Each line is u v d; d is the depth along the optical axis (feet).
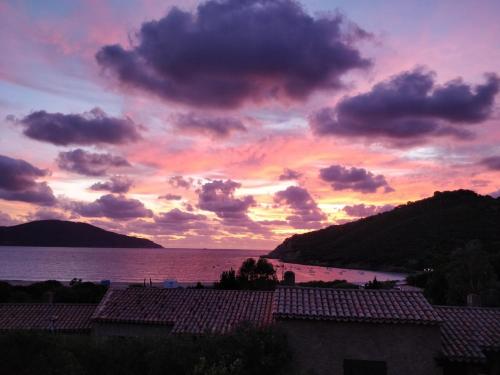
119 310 65.51
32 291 168.96
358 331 49.93
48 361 42.68
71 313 73.10
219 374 41.70
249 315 62.39
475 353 48.83
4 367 41.70
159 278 441.68
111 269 562.25
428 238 547.08
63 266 604.08
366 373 49.14
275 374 49.03
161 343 48.47
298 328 50.72
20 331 43.29
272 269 173.58
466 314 58.95
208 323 60.39
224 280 164.55
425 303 52.80
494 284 134.31
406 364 48.73
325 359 49.67
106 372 46.57
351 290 57.00
